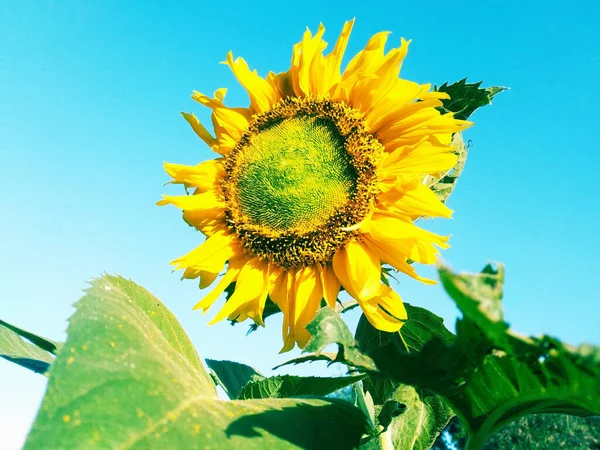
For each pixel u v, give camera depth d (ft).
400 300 1.13
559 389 0.71
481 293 0.58
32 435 0.66
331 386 1.25
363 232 1.19
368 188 1.22
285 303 1.27
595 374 0.61
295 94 1.40
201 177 1.39
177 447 0.72
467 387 0.81
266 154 1.35
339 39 1.33
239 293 1.27
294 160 1.31
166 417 0.74
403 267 1.14
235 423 0.80
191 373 0.99
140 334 0.87
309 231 1.27
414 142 1.23
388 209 1.21
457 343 0.71
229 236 1.36
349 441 0.89
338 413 0.94
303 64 1.35
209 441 0.75
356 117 1.28
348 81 1.26
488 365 0.77
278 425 0.84
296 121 1.35
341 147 1.30
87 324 0.80
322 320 0.89
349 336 0.90
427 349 0.72
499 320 0.58
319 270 1.27
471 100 1.35
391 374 0.74
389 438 1.21
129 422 0.71
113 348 0.79
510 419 0.81
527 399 0.76
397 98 1.24
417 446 1.20
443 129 1.21
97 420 0.70
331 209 1.28
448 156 1.18
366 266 1.16
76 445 0.67
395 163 1.23
